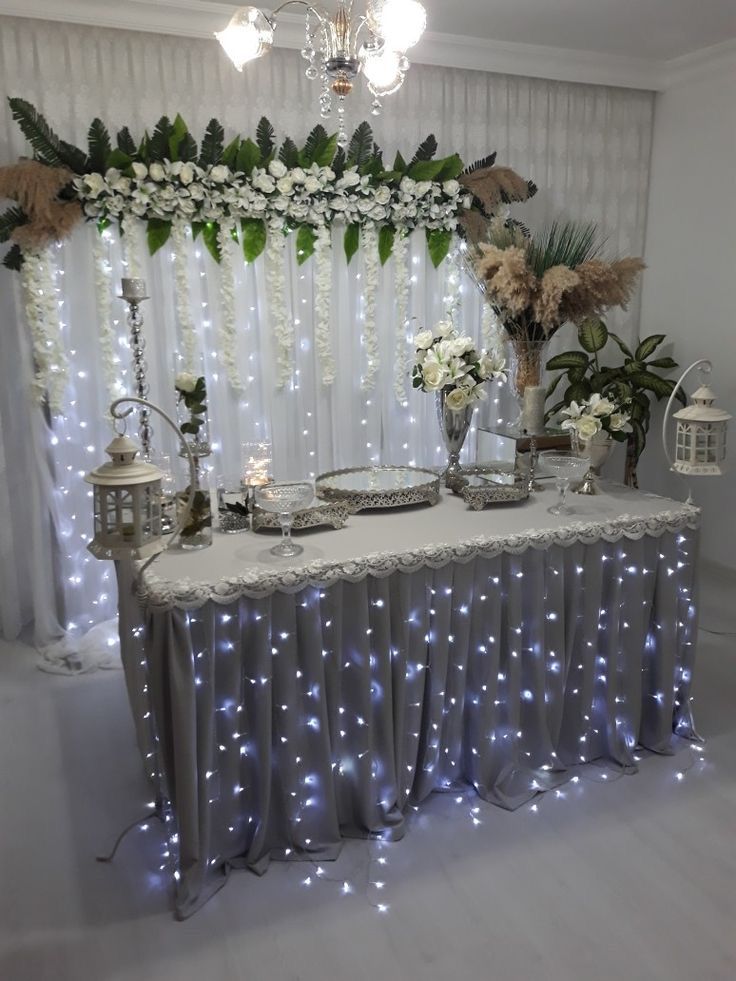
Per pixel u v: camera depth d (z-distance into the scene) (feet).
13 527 11.73
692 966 5.90
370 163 11.66
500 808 7.79
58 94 10.75
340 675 6.99
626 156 14.46
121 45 10.91
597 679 8.35
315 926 6.36
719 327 13.66
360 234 12.09
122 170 10.60
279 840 7.23
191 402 7.57
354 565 6.77
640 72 13.80
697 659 10.89
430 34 11.95
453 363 8.79
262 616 6.54
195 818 6.48
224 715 6.66
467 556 7.25
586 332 13.82
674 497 15.02
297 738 6.93
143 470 5.78
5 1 10.09
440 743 7.79
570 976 5.82
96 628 11.62
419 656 7.30
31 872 7.02
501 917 6.41
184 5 10.63
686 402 14.42
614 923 6.32
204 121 11.51
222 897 6.70
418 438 13.16
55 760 8.79
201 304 11.55
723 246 13.41
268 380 12.07
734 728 9.14
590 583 7.90
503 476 9.01
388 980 5.82
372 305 12.28
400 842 7.33
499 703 7.89
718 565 14.21
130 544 5.77
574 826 7.51
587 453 8.99
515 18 11.47
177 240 11.01
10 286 10.98
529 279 8.91
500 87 13.15
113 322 11.12
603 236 14.56
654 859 7.06
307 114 12.00
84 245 10.80
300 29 11.39
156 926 6.39
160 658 6.34
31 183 9.85
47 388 10.84
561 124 13.74
